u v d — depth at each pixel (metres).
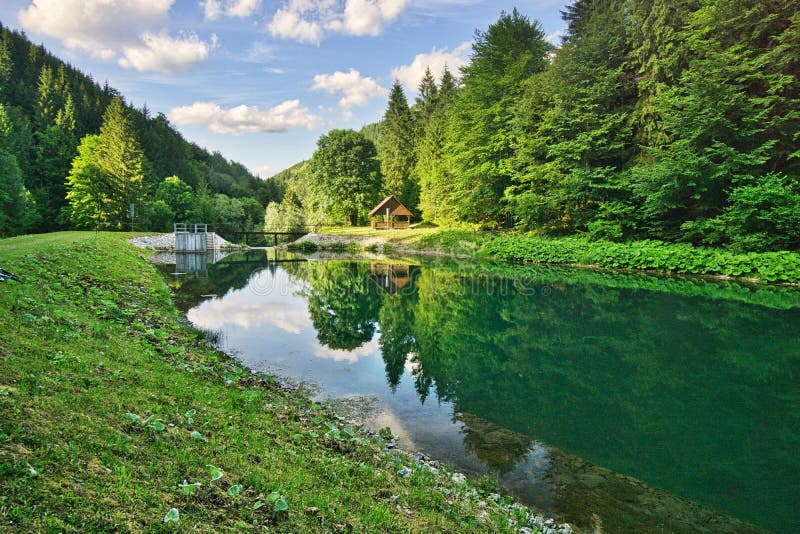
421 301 17.00
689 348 10.77
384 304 16.50
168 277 22.42
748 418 7.12
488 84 35.09
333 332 12.23
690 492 5.08
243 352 9.94
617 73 26.31
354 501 3.65
